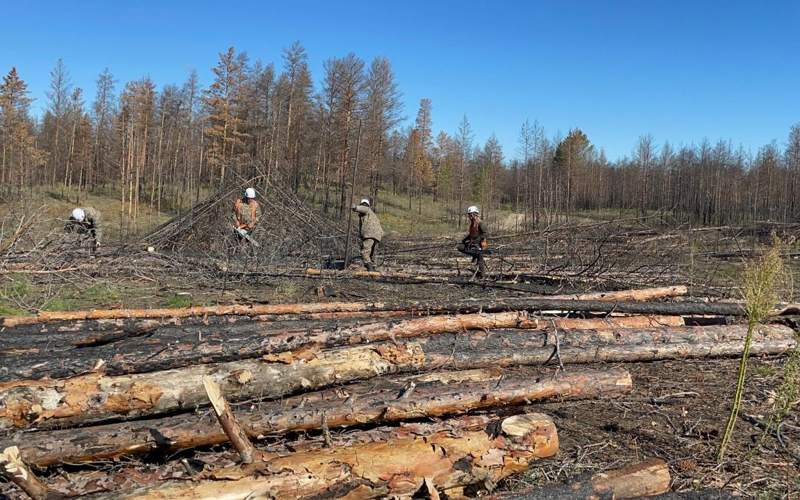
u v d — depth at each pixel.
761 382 5.35
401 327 4.99
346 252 11.84
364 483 2.87
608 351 5.66
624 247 10.90
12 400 3.24
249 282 10.16
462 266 12.74
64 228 11.02
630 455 3.75
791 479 3.45
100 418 3.41
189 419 3.32
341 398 3.65
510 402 3.85
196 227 13.35
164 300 8.47
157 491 2.68
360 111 30.16
